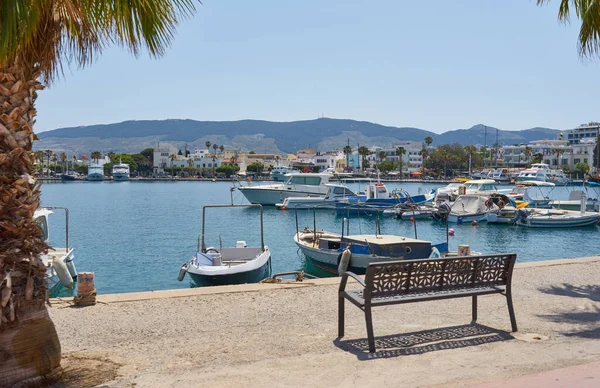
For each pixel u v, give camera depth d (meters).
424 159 191.75
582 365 5.96
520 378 5.54
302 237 29.39
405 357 6.45
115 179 195.25
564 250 35.12
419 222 50.88
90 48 6.43
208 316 8.79
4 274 5.48
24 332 5.59
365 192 66.31
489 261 7.46
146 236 41.53
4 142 5.59
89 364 6.45
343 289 7.39
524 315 8.70
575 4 11.59
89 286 9.57
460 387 5.31
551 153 179.00
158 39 5.95
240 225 50.06
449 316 8.64
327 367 6.09
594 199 58.03
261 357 6.57
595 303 9.58
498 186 122.69
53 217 58.34
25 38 5.00
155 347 7.14
